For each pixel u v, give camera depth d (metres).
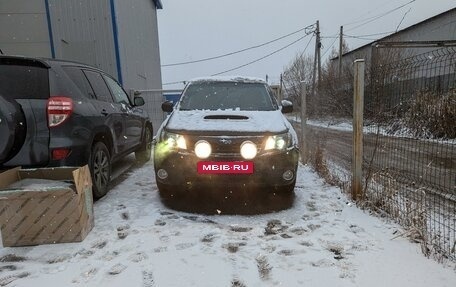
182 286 2.52
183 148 4.05
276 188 4.28
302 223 3.68
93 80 4.93
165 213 4.01
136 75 12.55
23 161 3.60
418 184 4.94
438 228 3.54
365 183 4.39
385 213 3.84
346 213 3.94
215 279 2.61
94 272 2.73
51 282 2.60
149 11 15.50
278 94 8.88
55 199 3.17
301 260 2.87
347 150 9.40
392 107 4.66
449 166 6.27
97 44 10.11
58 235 3.22
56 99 3.73
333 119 19.75
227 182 4.02
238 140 3.99
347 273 2.65
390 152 5.16
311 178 5.58
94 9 10.01
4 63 3.75
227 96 5.38
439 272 2.63
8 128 3.41
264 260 2.89
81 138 3.96
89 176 3.53
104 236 3.38
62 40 10.03
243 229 3.55
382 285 2.49
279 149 4.08
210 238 3.33
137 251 3.06
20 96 3.65
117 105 5.49
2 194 3.09
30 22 10.27
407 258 2.86
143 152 7.25
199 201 4.44
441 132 6.10
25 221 3.16
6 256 3.02
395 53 15.79
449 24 19.09
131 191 4.96
